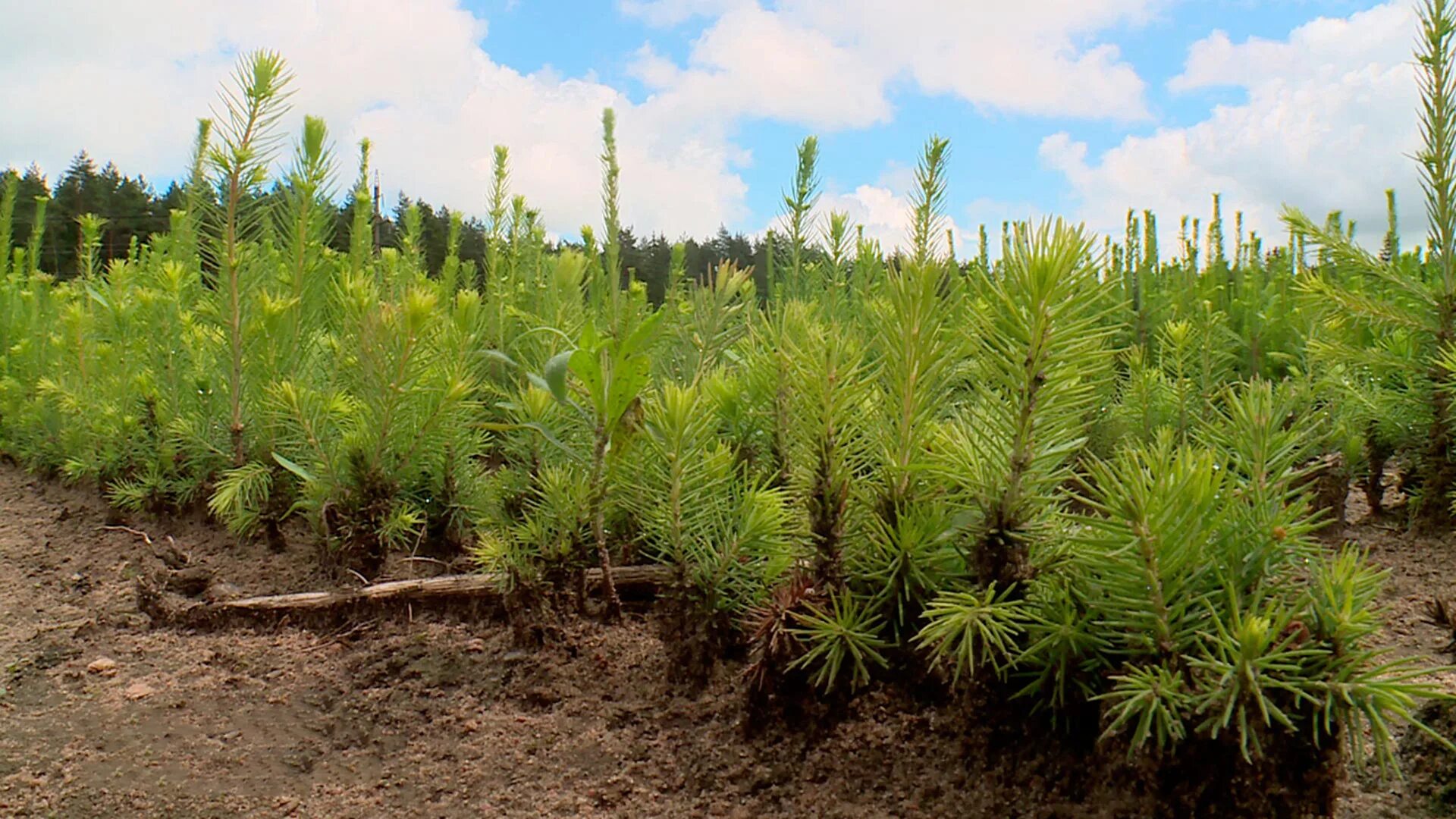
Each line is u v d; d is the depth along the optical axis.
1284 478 1.60
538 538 2.51
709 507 2.23
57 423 4.50
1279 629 1.34
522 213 5.07
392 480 2.97
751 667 1.91
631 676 2.24
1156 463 1.53
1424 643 2.33
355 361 3.22
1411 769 1.72
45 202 7.21
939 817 1.63
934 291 1.82
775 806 1.73
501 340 4.14
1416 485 3.46
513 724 2.10
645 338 2.30
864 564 1.93
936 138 3.31
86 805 1.88
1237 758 1.41
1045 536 1.70
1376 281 3.79
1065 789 1.62
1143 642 1.50
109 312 4.39
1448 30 3.36
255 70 3.23
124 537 3.54
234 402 3.43
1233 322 5.35
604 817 1.75
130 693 2.34
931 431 1.95
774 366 2.48
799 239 4.39
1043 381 1.64
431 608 2.68
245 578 3.03
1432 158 3.41
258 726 2.18
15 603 2.97
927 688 1.88
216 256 3.36
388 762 2.01
